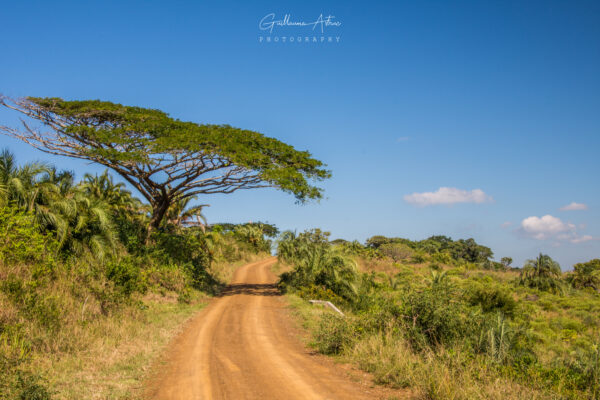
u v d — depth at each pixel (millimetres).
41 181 17812
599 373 7887
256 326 14766
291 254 38906
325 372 8352
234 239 59156
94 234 18125
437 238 135000
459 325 10242
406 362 8078
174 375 8109
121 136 25109
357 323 10930
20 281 10922
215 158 26016
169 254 25359
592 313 28531
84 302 12070
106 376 7660
